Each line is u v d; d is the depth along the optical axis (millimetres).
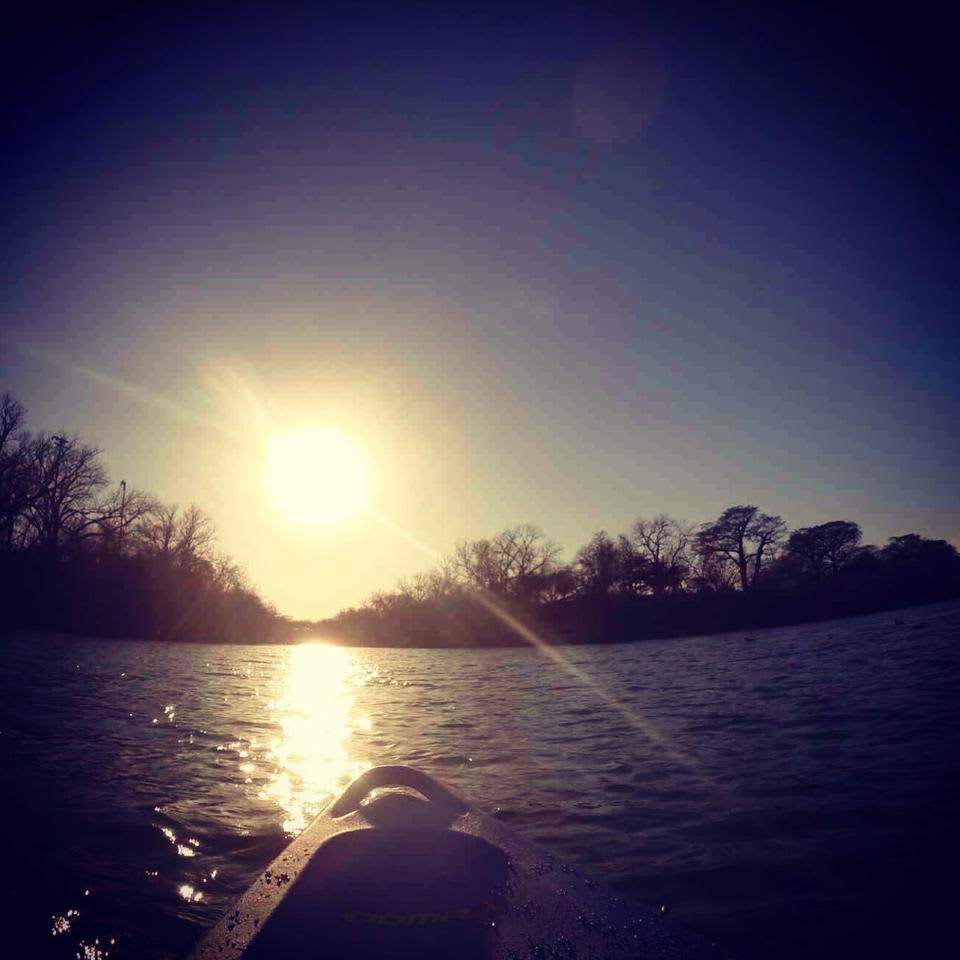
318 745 8914
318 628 69125
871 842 4773
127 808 5586
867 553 74938
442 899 2594
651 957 2346
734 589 74125
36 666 19359
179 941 3285
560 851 4828
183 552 50156
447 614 64938
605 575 66625
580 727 10453
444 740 9438
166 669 21500
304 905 2549
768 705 11570
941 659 16453
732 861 4527
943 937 3400
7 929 3387
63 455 42719
